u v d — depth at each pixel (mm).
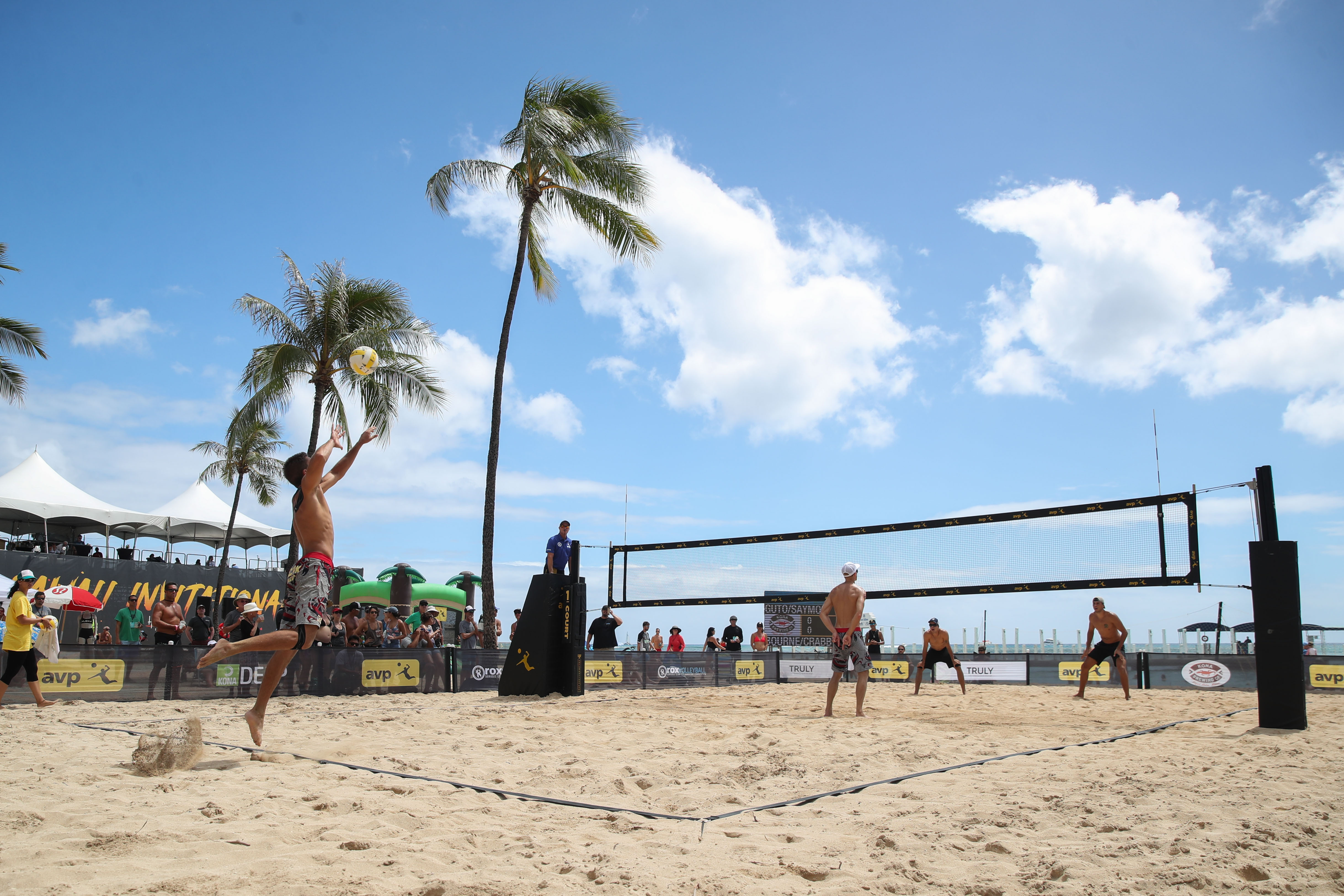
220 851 2578
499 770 4109
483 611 14969
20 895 2109
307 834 2809
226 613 14656
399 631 12086
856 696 8641
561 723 6480
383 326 17812
